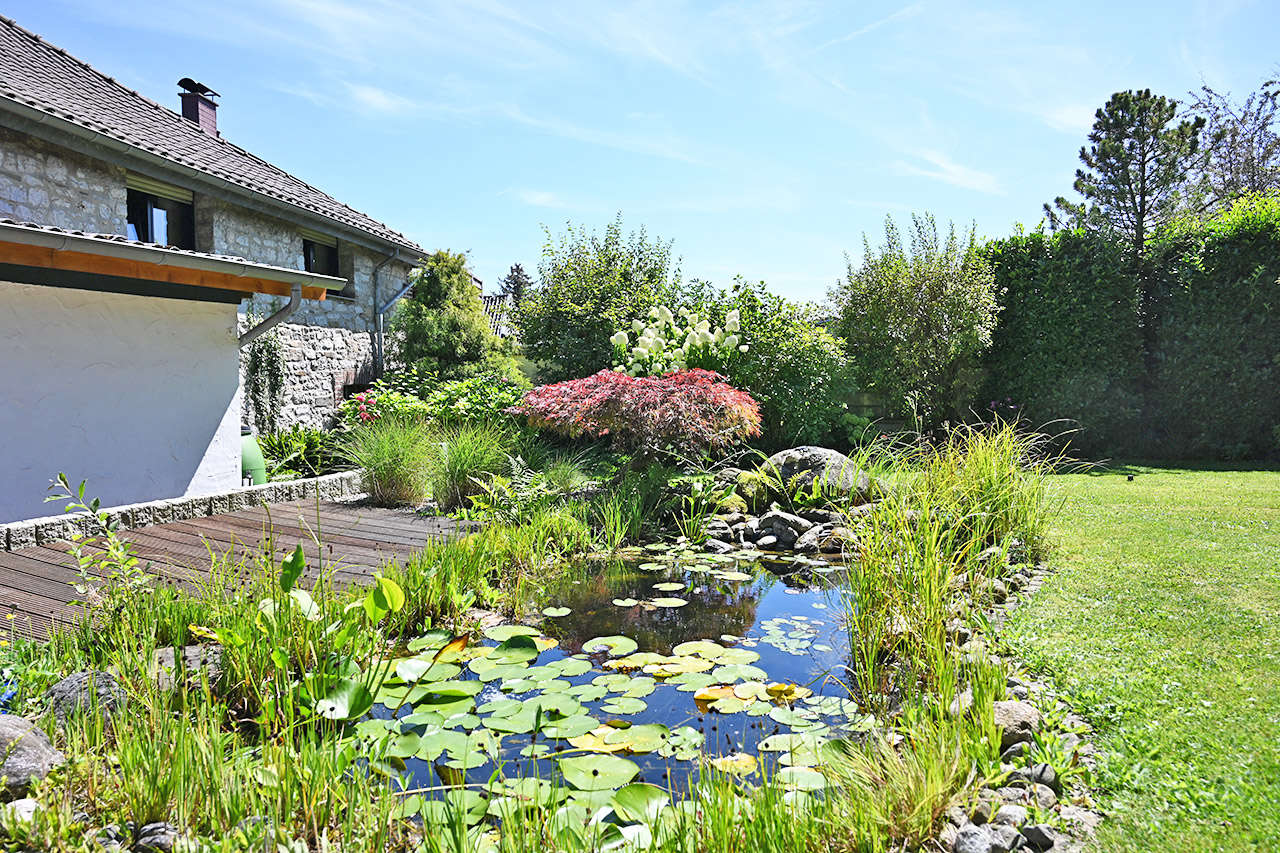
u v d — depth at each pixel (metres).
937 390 12.08
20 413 5.23
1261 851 1.82
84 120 7.23
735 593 5.06
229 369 6.86
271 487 6.59
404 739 2.80
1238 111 20.09
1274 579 4.06
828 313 13.34
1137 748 2.33
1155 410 11.24
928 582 3.54
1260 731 2.39
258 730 2.84
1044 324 11.60
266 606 3.07
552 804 2.17
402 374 12.10
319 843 2.05
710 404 6.97
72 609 3.63
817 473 7.25
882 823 2.01
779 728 2.99
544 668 3.60
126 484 5.93
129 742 2.27
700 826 2.03
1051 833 1.94
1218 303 10.55
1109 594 3.89
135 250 5.07
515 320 12.49
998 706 2.56
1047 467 6.21
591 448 9.21
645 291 12.09
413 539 5.59
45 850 1.84
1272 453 10.54
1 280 5.09
